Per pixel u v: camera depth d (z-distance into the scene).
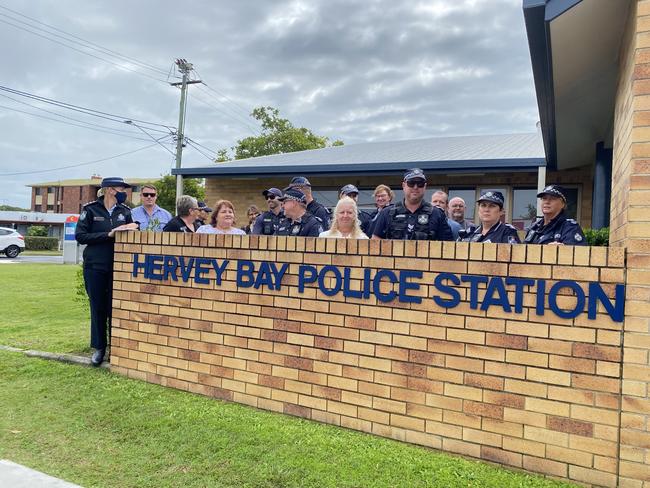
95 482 2.87
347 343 3.49
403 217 3.96
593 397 2.74
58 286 12.17
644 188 2.67
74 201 65.56
